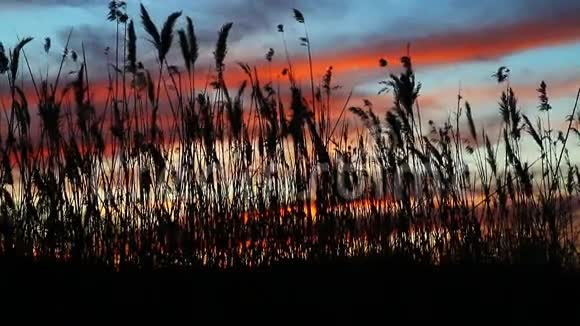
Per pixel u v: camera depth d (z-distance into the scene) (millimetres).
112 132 6332
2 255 5934
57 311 5117
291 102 6469
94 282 5645
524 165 6996
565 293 5812
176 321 5094
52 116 6062
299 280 5879
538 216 6961
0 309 5098
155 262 6164
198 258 6320
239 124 6523
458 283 5938
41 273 5688
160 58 6328
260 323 5074
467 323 5227
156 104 6312
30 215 6172
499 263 6641
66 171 6195
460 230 6809
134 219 6316
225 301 5422
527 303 5605
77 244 6133
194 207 6418
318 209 6602
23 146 6141
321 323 5137
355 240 6672
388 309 5387
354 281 5895
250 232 6512
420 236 6750
